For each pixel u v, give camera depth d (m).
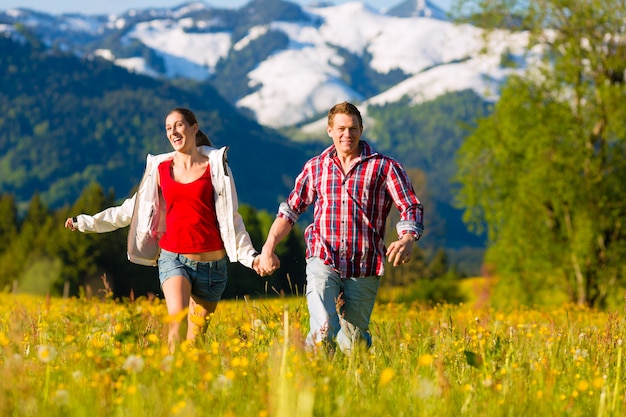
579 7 39.84
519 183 41.38
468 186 43.41
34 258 101.94
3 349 6.06
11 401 4.38
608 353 7.09
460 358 6.73
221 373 5.80
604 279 41.91
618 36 39.88
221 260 8.38
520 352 6.79
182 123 8.24
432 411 4.71
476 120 43.50
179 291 8.06
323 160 8.02
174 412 4.14
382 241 7.98
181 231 8.20
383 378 4.41
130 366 4.91
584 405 5.15
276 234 8.12
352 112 7.87
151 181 8.46
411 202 7.84
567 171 40.62
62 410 4.46
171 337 7.30
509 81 41.47
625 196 40.78
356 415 4.61
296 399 4.14
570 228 41.84
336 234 7.88
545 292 42.50
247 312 8.18
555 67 40.81
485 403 4.84
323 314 7.67
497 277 42.44
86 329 8.50
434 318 13.04
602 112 40.31
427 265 81.44
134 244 8.52
